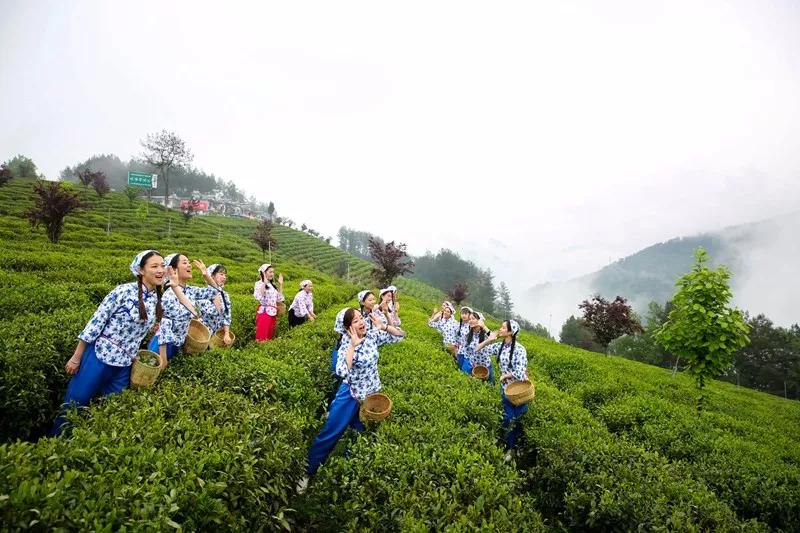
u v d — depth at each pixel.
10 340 5.13
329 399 6.95
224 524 2.75
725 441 7.45
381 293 9.45
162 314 5.17
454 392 6.91
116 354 4.53
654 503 4.31
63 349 5.46
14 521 2.06
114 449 2.93
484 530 3.27
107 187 49.53
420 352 9.71
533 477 5.33
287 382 5.93
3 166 40.88
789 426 11.28
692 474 5.83
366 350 5.31
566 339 74.44
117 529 2.32
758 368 53.34
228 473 2.98
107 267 15.72
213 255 31.48
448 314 11.42
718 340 9.56
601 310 24.69
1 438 4.52
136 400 4.00
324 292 19.55
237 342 10.23
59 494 2.28
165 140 57.09
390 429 4.85
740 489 5.63
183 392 4.30
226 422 3.86
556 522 4.80
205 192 166.50
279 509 3.33
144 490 2.59
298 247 71.62
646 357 42.69
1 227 24.70
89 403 4.41
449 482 3.92
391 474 3.93
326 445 5.08
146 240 30.59
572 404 8.83
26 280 10.41
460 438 4.89
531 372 11.90
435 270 139.75
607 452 5.45
